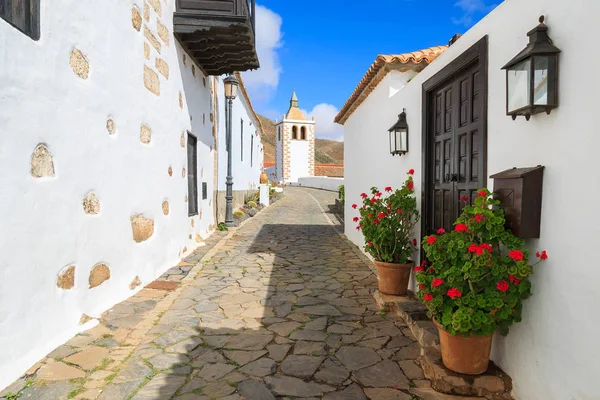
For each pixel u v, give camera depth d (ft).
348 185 30.32
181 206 21.12
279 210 54.90
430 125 14.07
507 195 8.06
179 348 10.81
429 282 8.98
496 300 7.82
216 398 8.46
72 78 10.91
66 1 10.62
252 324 12.67
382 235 14.37
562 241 6.94
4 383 8.12
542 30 7.25
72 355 9.72
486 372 8.82
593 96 6.20
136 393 8.55
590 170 6.27
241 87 43.32
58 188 10.23
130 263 14.76
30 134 9.15
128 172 14.55
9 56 8.47
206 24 19.61
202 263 20.70
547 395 7.36
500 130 9.12
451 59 11.85
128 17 14.51
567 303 6.81
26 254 8.96
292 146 153.38
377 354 10.60
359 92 22.77
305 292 16.22
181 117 21.11
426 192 14.20
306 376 9.45
